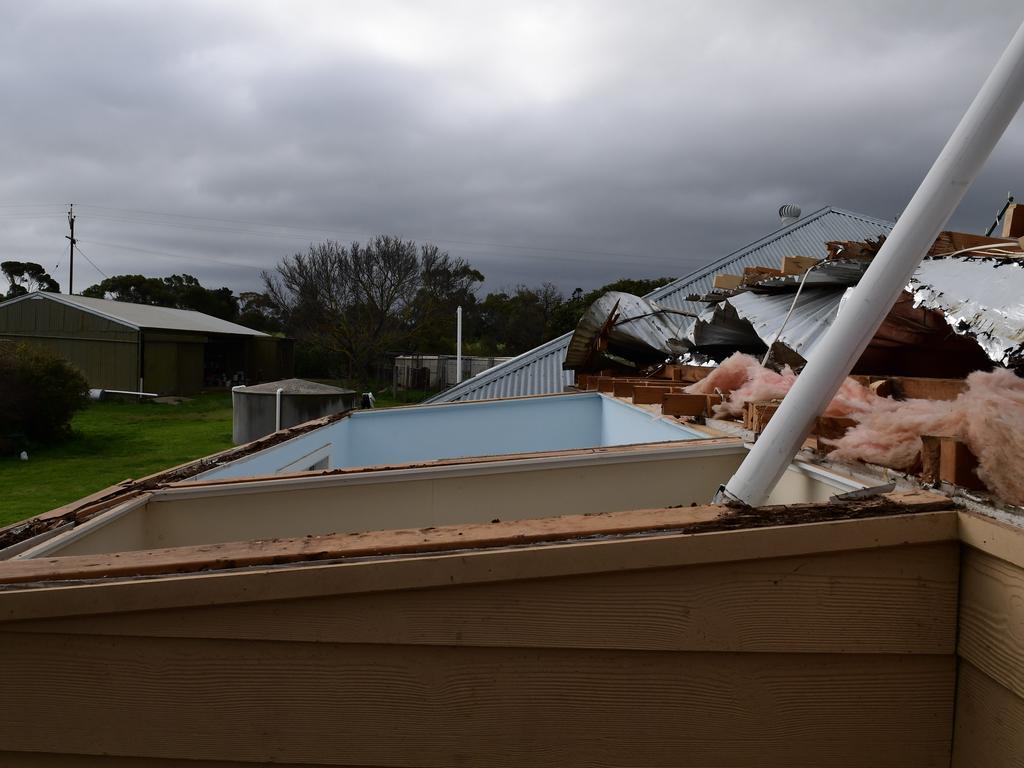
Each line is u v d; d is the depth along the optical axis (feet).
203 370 103.76
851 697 3.73
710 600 3.67
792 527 3.60
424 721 3.68
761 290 15.58
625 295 23.68
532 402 18.06
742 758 3.72
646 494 7.93
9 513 33.91
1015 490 3.84
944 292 7.04
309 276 106.22
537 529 3.89
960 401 4.78
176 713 3.66
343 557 3.72
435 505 7.71
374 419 17.11
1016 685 3.27
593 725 3.68
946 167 3.88
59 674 3.67
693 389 11.14
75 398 57.16
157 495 7.05
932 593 3.73
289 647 3.64
